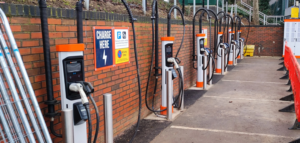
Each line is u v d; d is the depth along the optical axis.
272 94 6.88
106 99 2.92
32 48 2.54
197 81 7.71
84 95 2.44
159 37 5.38
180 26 6.63
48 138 2.18
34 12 2.55
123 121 4.27
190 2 12.45
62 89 2.53
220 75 9.82
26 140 2.15
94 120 3.53
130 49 4.34
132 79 4.46
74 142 2.62
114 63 3.91
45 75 2.62
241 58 14.79
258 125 4.62
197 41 7.38
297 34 14.46
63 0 3.55
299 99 4.39
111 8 4.60
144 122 4.74
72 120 2.43
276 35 15.53
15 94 2.07
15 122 2.06
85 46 3.29
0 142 2.11
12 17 2.35
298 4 15.45
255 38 15.96
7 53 2.06
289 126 4.56
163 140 3.98
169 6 8.62
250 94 6.90
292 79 6.43
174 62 4.83
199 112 5.36
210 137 4.09
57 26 2.85
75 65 2.59
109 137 2.98
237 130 4.38
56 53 2.84
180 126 4.55
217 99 6.40
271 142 3.91
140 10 5.66
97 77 3.55
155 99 5.37
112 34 3.82
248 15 20.92
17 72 2.33
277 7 24.22
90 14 3.33
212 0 13.20
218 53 10.22
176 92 6.52
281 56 15.59
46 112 2.71
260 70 10.86
